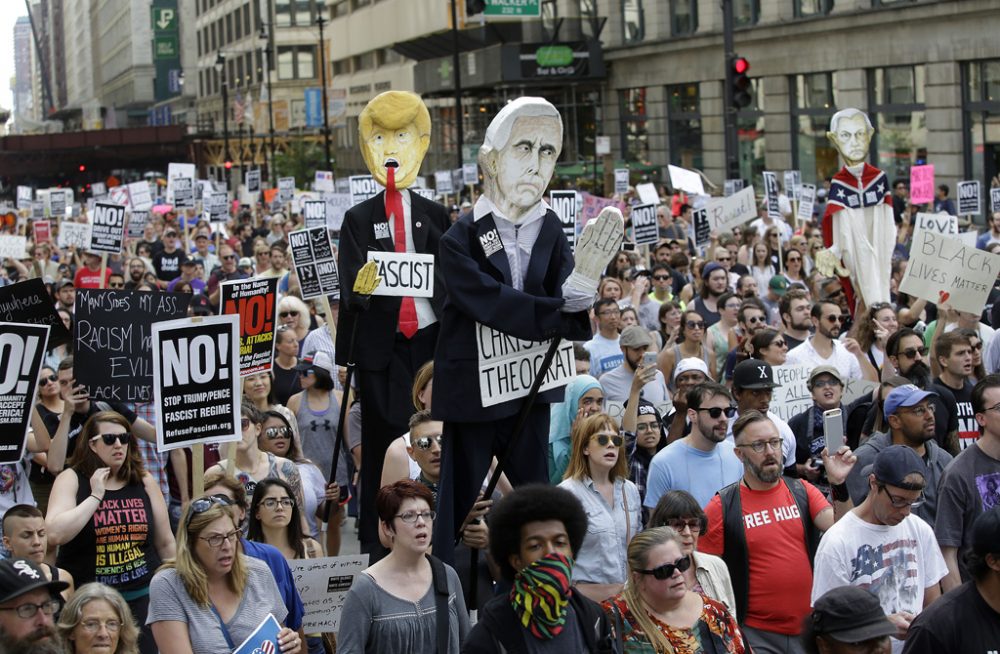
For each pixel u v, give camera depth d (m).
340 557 13.81
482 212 12.04
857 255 28.14
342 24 136.00
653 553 10.37
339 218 44.31
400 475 15.05
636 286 27.75
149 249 49.28
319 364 21.17
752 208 41.47
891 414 15.05
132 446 15.22
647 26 86.69
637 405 17.33
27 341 15.45
